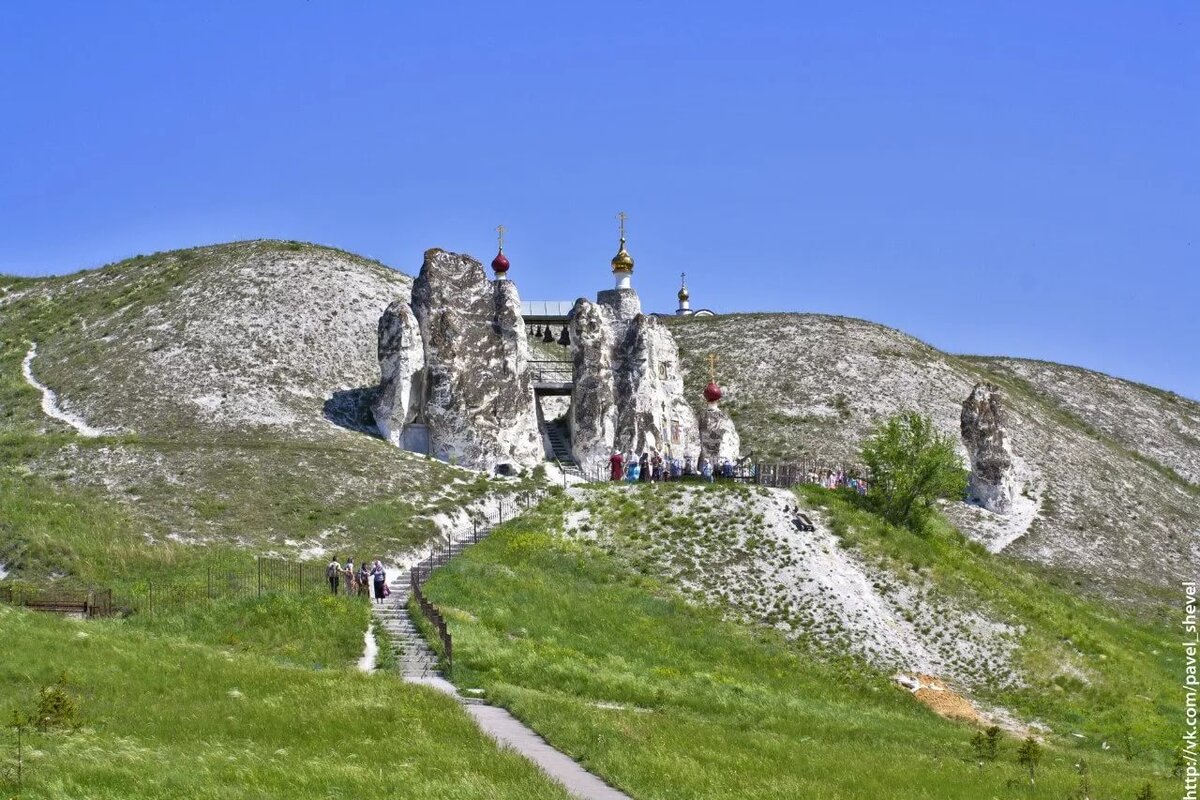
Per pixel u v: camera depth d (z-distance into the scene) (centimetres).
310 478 7662
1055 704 5984
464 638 5122
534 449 8875
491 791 3030
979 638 6500
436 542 7138
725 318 14550
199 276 11606
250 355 9988
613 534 7256
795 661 5909
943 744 4688
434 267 9112
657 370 9388
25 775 3016
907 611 6631
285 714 3750
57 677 3984
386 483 7812
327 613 5281
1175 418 15000
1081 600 8906
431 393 8800
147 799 2911
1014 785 3850
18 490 6988
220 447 8000
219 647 4800
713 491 7538
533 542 7050
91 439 8056
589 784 3284
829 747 4219
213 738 3472
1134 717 5875
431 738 3588
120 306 11394
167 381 9625
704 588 6700
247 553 6303
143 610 5228
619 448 9038
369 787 3047
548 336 9962
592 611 6106
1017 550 9700
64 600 5291
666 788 3266
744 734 4228
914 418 8200
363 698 3975
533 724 3922
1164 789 4134
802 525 7169
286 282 11231
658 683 5016
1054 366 15762
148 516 6806
